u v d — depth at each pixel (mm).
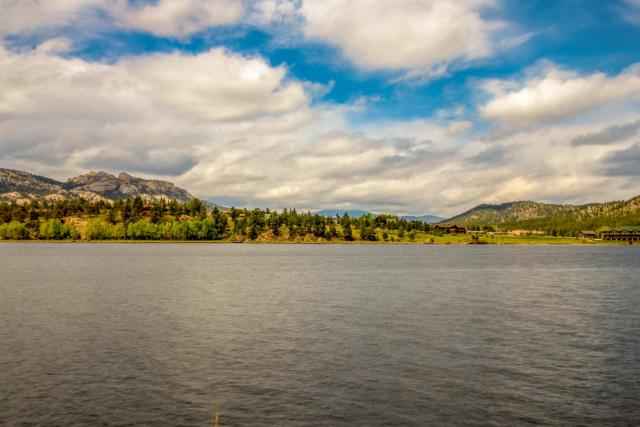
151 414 28359
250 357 40188
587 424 27641
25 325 52750
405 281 106188
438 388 33031
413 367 37656
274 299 74938
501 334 49656
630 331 51469
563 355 41562
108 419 27594
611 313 63312
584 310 65750
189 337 47250
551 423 27719
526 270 142625
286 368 37156
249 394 31609
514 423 27656
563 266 161125
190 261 173125
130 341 45469
